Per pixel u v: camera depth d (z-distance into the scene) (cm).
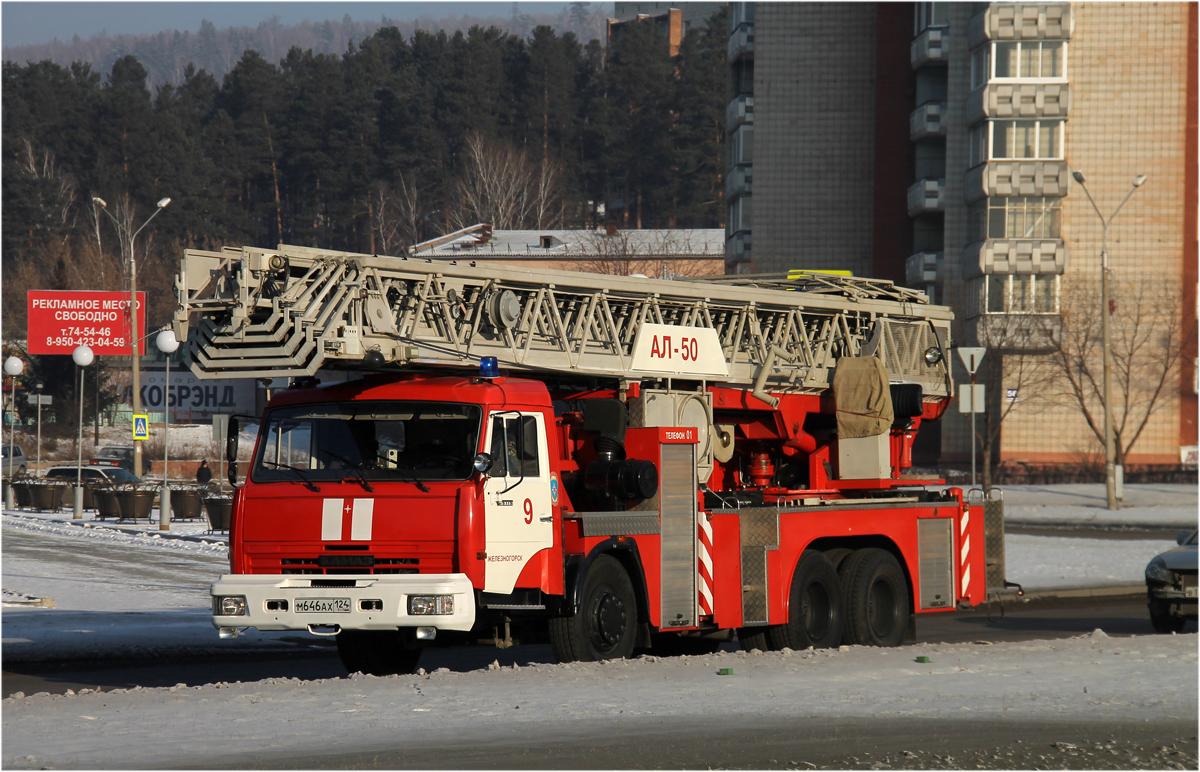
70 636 3975
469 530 2892
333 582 2927
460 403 2964
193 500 9588
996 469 13700
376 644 3381
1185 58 14012
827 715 2442
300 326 2902
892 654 3312
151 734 2245
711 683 2788
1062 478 13600
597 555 3142
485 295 3167
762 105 16175
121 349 15838
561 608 3069
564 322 3353
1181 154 14050
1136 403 13988
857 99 16062
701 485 3550
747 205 16700
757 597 3491
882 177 15988
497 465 2969
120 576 5797
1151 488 12812
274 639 4084
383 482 2939
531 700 2567
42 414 17850
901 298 4259
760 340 3794
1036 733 2305
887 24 15938
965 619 4850
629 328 3462
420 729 2286
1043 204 14025
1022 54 14100
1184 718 2452
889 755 2106
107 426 18375
